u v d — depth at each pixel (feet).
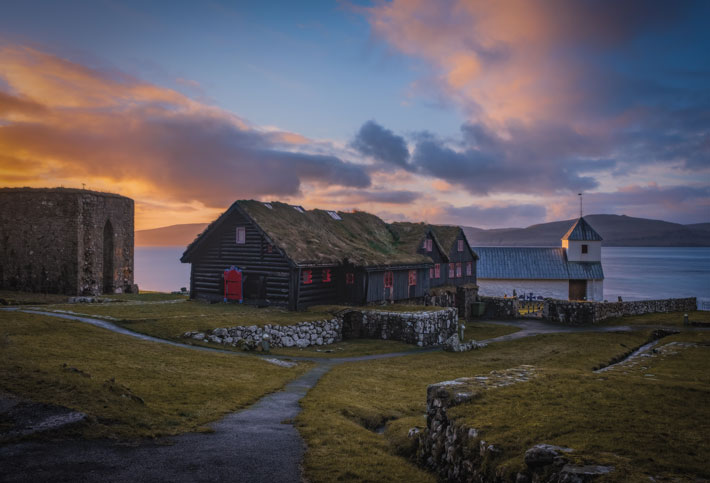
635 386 39.91
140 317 95.91
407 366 84.53
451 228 197.26
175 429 39.50
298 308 120.26
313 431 42.01
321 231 146.41
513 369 49.14
